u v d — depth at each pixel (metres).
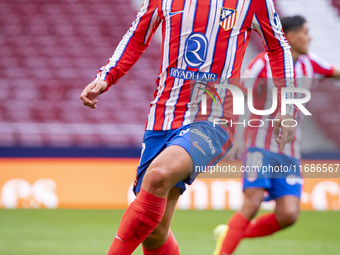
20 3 51.53
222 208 32.50
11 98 44.12
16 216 30.00
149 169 11.12
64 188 32.56
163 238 12.28
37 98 44.47
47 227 26.97
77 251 21.17
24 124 40.91
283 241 24.84
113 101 44.69
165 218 12.09
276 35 12.47
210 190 32.62
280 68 12.64
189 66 12.06
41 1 51.81
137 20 12.82
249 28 12.41
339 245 23.86
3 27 50.00
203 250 21.86
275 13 12.40
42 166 32.62
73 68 47.56
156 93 12.64
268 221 18.16
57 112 43.59
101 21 51.28
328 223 29.70
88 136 40.69
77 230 26.28
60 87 45.72
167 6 12.31
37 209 32.25
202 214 31.84
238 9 12.07
